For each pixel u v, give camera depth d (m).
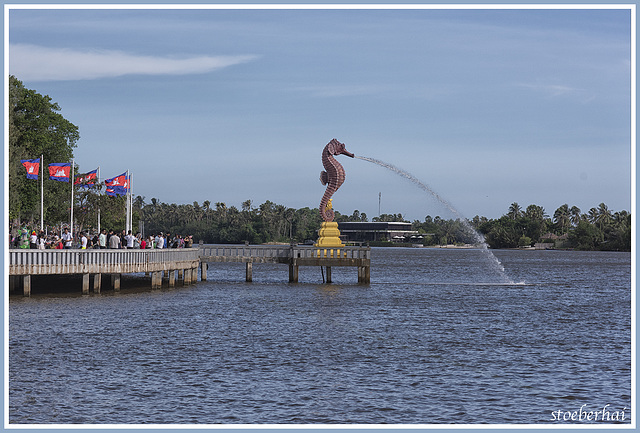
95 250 67.81
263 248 90.12
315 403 33.34
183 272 88.81
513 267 170.88
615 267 173.00
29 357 41.00
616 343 49.59
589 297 85.75
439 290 91.06
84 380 36.38
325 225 91.19
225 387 35.62
